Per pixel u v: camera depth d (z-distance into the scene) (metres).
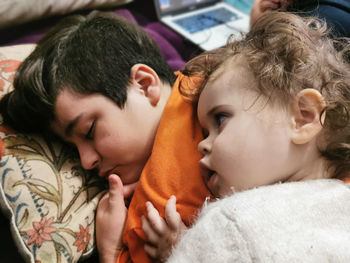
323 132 0.54
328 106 0.52
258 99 0.53
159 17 1.46
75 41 0.69
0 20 1.08
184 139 0.64
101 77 0.65
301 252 0.43
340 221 0.48
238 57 0.57
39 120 0.68
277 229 0.44
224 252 0.44
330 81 0.55
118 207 0.67
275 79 0.53
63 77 0.64
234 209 0.46
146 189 0.63
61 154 0.71
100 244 0.67
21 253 0.63
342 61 0.61
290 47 0.56
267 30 0.61
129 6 1.49
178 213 0.60
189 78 0.67
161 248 0.59
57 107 0.64
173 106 0.67
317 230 0.46
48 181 0.66
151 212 0.60
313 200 0.48
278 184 0.50
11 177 0.65
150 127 0.68
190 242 0.47
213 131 0.57
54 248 0.63
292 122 0.51
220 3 1.60
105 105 0.64
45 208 0.64
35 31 1.20
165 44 1.20
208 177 0.59
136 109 0.67
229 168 0.53
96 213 0.70
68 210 0.67
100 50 0.68
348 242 0.46
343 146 0.54
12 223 0.63
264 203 0.47
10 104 0.68
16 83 0.68
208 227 0.47
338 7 0.81
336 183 0.53
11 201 0.64
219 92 0.56
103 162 0.68
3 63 0.82
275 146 0.52
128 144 0.66
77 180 0.70
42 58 0.67
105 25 0.73
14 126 0.70
